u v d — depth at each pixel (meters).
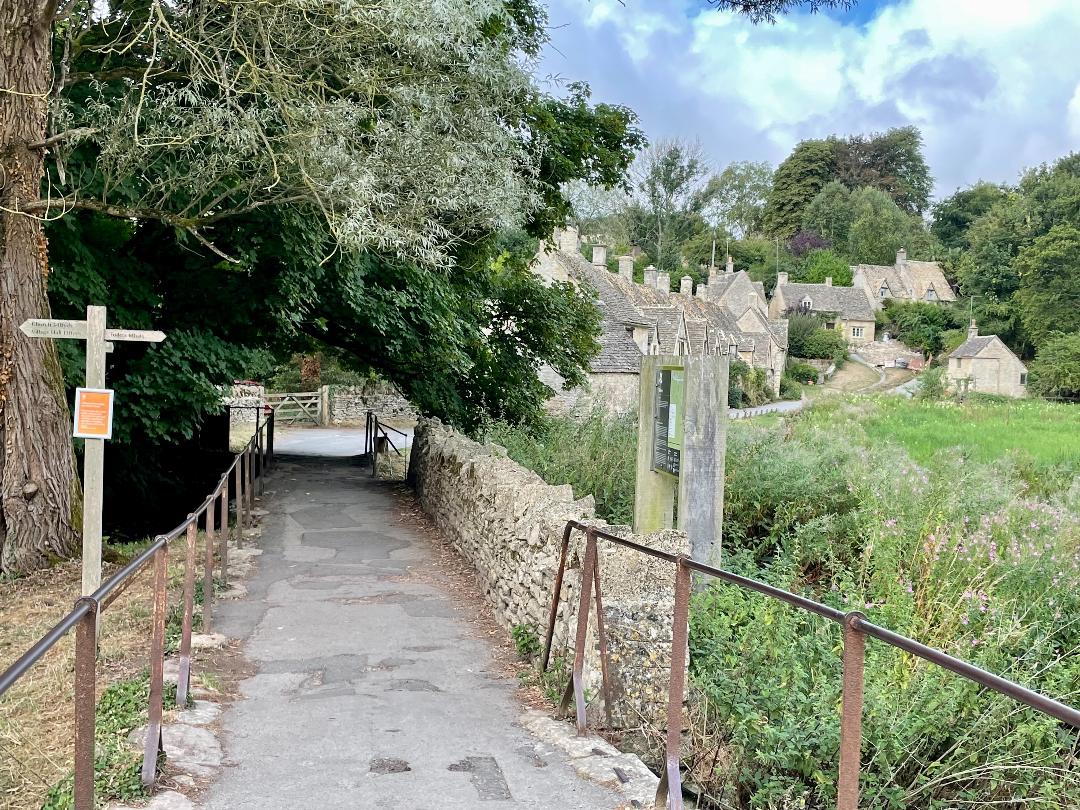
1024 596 7.51
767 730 5.09
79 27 11.41
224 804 4.11
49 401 9.53
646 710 5.50
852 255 99.06
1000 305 74.25
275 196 11.05
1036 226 74.50
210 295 13.60
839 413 25.39
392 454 22.84
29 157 9.19
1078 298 64.75
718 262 93.88
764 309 82.38
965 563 7.93
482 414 20.14
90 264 11.41
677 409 7.99
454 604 8.52
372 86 10.60
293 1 9.49
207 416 19.14
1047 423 25.25
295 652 6.91
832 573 9.18
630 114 19.89
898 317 88.31
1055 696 5.77
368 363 20.16
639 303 48.09
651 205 87.50
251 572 9.70
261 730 5.18
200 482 19.47
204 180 10.66
